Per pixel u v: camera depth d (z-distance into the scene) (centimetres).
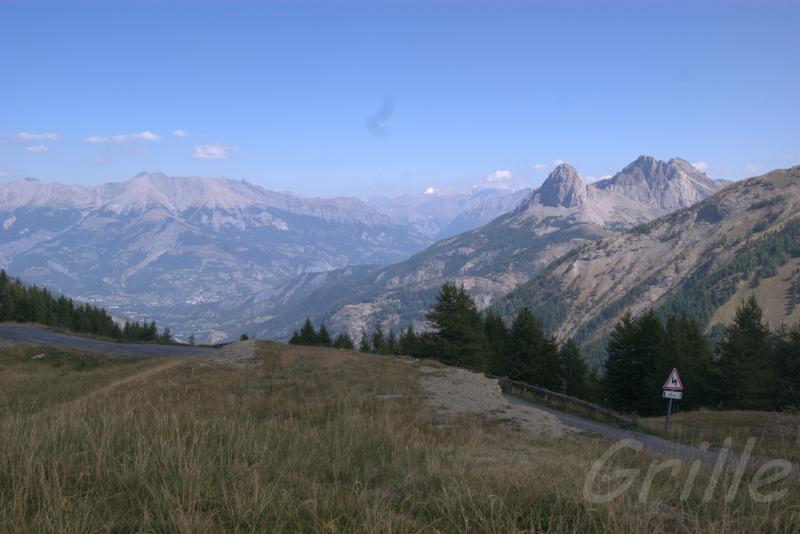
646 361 5331
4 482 516
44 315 9056
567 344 6925
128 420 789
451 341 5291
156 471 558
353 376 2347
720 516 496
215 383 2112
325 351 3359
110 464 575
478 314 6044
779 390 4866
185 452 616
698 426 2181
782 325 5912
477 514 469
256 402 1588
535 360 5991
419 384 2233
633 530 445
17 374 3122
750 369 4900
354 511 492
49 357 3850
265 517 457
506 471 633
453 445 935
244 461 607
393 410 1509
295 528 456
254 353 3009
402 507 506
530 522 464
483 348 5422
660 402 5194
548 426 1556
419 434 1010
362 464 687
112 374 2962
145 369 2973
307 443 776
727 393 5009
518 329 6109
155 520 444
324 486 568
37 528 413
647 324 5362
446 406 1767
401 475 631
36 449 580
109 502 489
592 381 7312
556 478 585
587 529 462
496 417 1631
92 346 4606
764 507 523
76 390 2302
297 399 1722
